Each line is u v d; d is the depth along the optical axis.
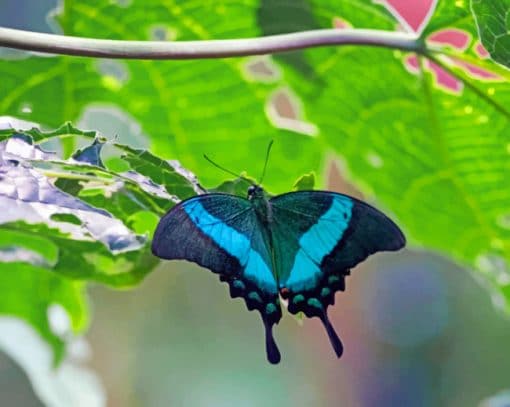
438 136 1.17
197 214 1.07
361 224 1.09
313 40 1.09
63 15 1.15
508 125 1.16
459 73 1.13
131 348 2.38
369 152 1.20
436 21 1.11
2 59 1.15
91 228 1.04
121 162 1.13
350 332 2.44
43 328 1.20
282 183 1.19
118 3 1.15
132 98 1.17
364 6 1.13
